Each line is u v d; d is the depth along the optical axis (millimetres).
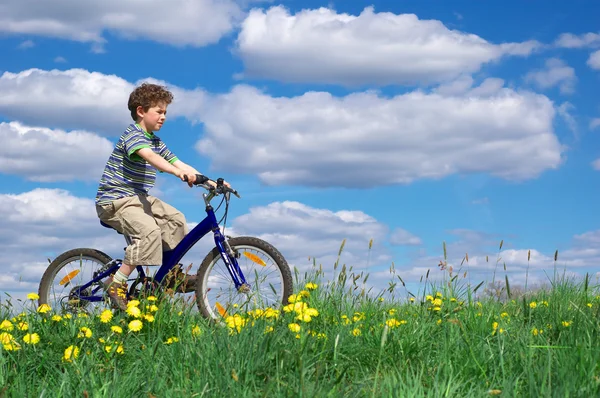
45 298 5391
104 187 4957
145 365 2975
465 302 4434
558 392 2379
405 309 4508
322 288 4727
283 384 2562
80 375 2713
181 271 4836
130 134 4910
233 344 3021
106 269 5234
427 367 3045
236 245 4684
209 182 4816
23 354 2932
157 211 4980
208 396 2527
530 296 5078
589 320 3436
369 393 2609
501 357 2854
